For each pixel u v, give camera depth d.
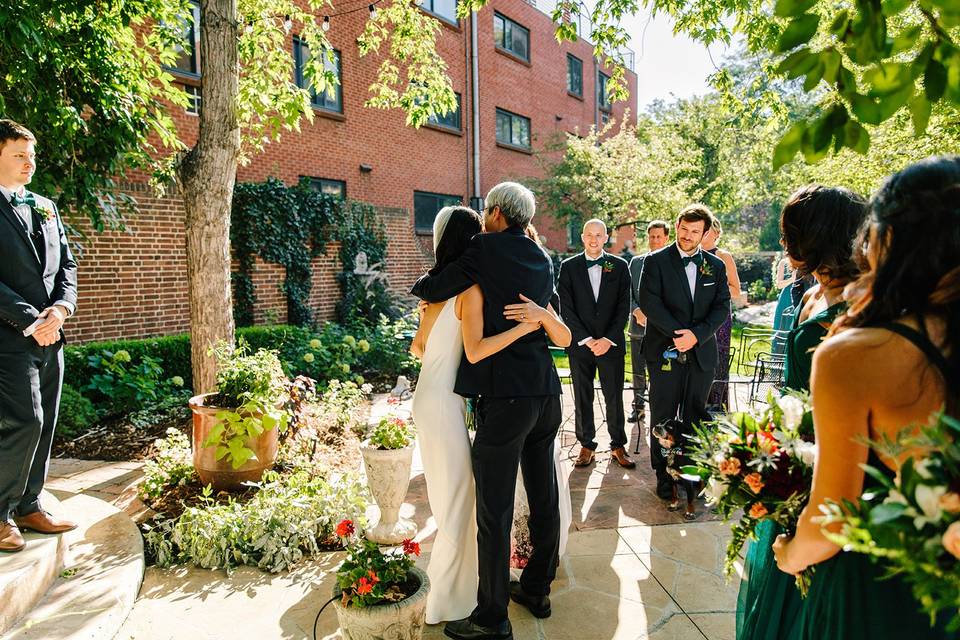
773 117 5.84
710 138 20.67
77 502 3.86
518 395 2.45
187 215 4.80
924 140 6.00
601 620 2.73
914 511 0.90
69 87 5.04
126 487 4.29
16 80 4.46
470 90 14.83
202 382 4.82
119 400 6.18
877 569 1.23
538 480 2.69
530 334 2.61
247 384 4.07
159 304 7.96
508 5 16.25
